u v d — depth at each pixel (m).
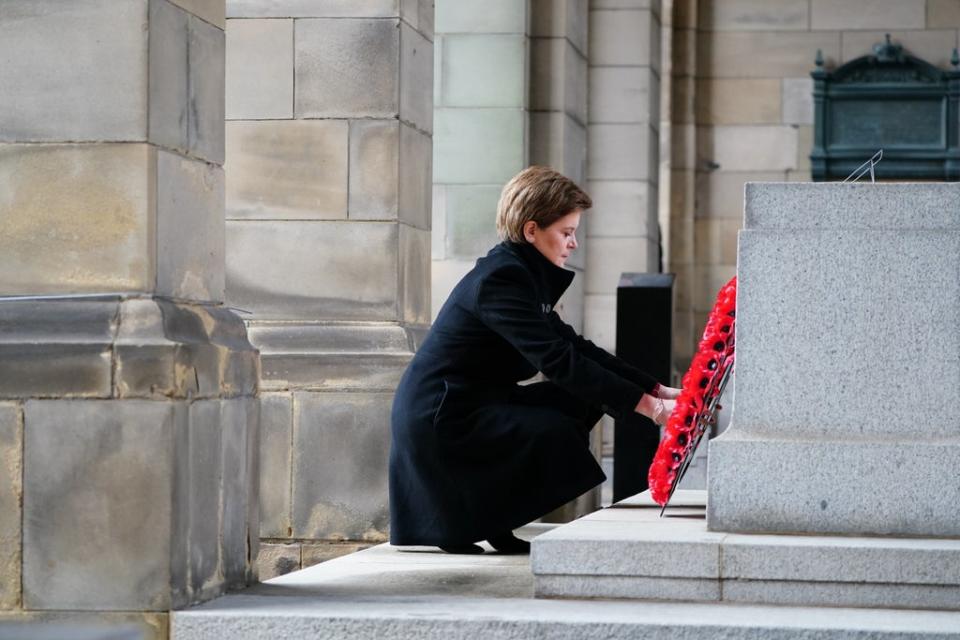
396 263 9.20
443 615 5.56
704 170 24.77
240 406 6.43
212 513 6.12
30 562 5.80
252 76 9.31
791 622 5.37
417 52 9.68
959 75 23.78
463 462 7.13
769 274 6.17
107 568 5.76
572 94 14.09
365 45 9.23
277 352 9.09
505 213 7.16
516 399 7.32
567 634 5.42
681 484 11.45
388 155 9.23
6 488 5.82
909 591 5.68
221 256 6.70
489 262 7.05
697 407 6.71
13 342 5.83
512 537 7.68
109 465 5.76
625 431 11.27
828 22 24.38
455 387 7.08
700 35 24.78
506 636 5.47
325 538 8.99
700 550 5.82
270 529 9.03
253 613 5.68
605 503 15.07
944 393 6.07
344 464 8.98
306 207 9.26
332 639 5.59
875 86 24.12
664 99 24.34
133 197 5.94
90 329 5.84
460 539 7.17
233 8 9.32
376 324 9.18
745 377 6.19
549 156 13.62
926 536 5.99
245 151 9.30
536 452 7.04
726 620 5.40
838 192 6.18
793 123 24.53
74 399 5.79
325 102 9.26
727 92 24.70
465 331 7.10
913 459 6.01
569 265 14.33
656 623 5.36
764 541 5.84
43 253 5.98
